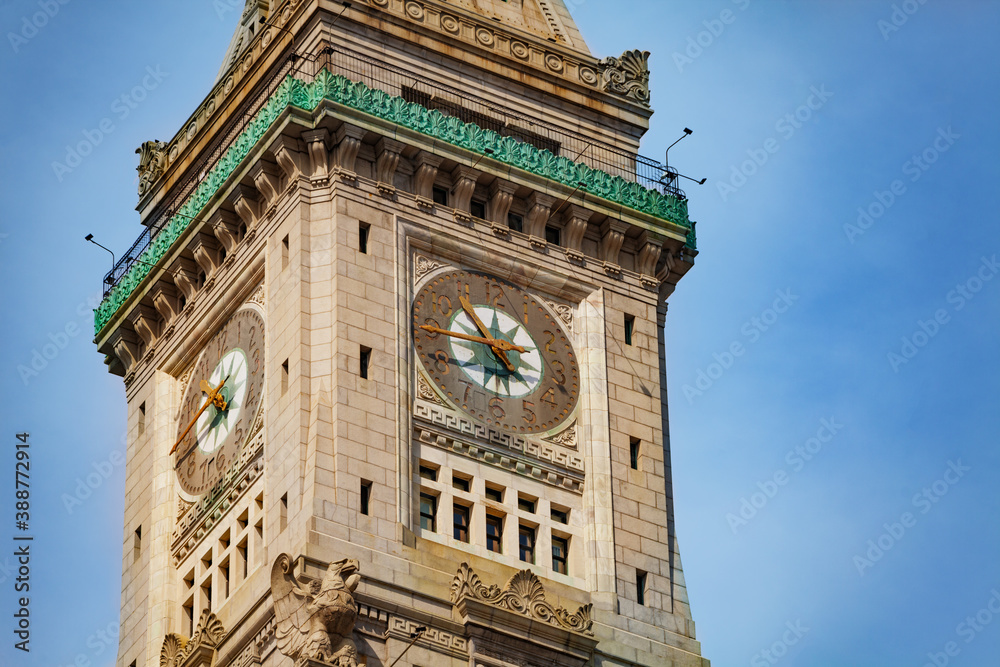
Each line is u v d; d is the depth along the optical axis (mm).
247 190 121875
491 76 126812
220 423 120812
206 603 118188
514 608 112688
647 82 130875
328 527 111875
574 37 131250
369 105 120562
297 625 109562
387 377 116438
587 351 122125
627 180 128000
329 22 123812
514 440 118562
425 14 126375
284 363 117125
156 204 131125
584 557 117938
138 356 127938
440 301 119688
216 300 123000
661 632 117062
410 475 115125
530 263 122250
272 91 123125
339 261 117812
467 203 121812
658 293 125812
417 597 112000
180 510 121812
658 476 121000
